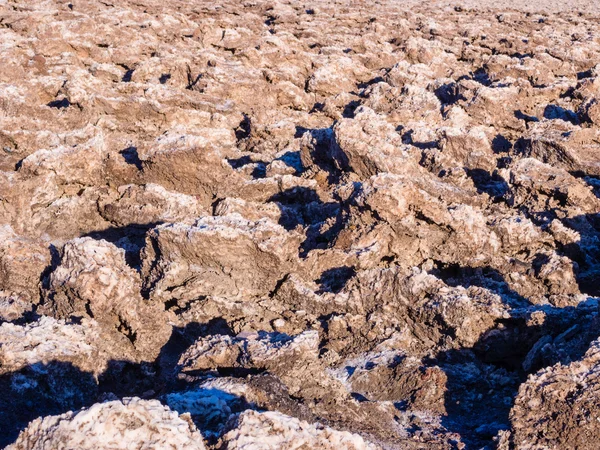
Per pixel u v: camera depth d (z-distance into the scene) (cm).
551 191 1459
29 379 787
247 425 612
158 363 966
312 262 1155
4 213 1294
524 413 769
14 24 2834
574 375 773
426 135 1762
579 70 2900
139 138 1797
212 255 1091
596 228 1434
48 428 557
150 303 1077
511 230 1283
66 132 1669
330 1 4584
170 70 2295
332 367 986
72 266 984
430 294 1039
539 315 992
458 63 2953
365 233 1195
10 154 1530
